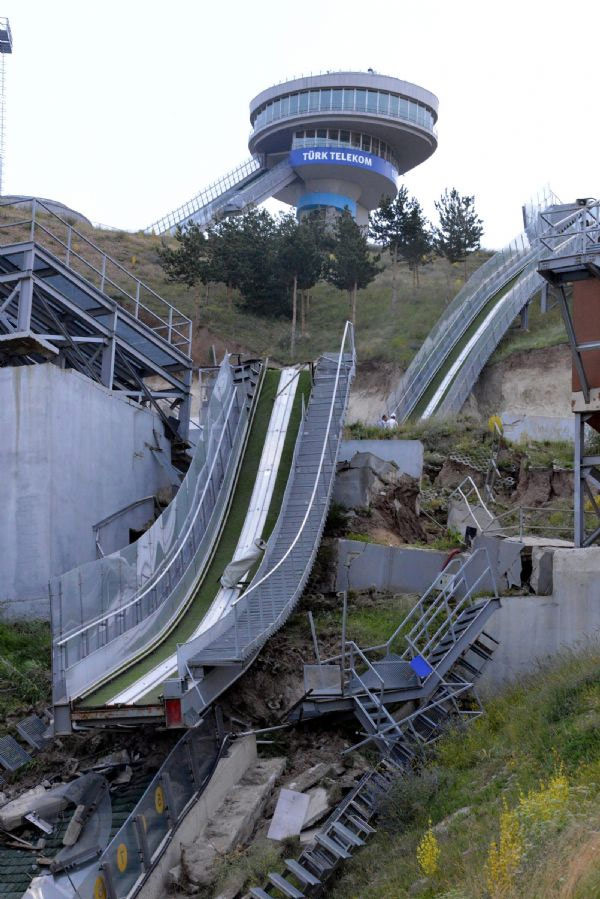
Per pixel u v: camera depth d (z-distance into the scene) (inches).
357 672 949.8
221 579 1125.1
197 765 824.3
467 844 627.8
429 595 1079.6
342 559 1156.5
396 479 1354.6
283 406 1467.8
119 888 690.8
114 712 839.1
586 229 1029.2
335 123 4119.1
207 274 2903.5
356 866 698.8
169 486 1481.3
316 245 3073.3
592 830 543.8
